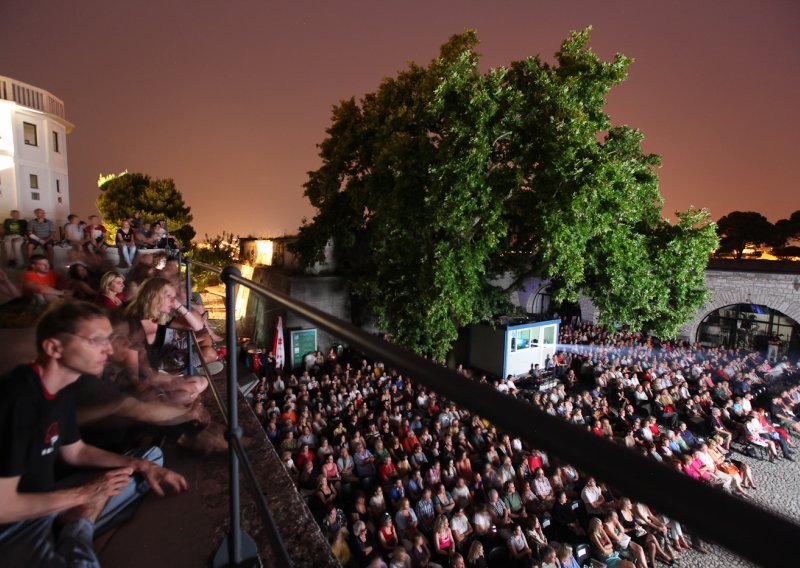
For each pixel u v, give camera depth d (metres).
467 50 15.49
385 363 0.99
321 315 1.29
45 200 26.33
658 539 9.47
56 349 2.00
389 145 16.09
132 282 6.11
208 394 4.19
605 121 17.03
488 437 12.15
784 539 0.35
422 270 16.47
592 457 0.54
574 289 18.53
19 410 1.90
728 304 24.16
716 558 9.34
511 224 19.05
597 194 14.83
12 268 11.89
